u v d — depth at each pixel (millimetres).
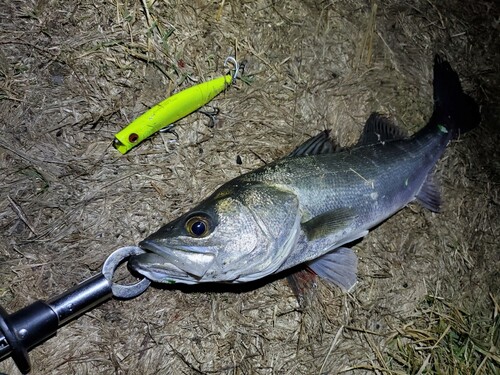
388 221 584
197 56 541
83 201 481
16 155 472
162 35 527
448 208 619
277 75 571
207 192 518
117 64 510
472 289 607
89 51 503
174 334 484
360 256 562
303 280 528
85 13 508
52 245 468
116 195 492
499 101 683
